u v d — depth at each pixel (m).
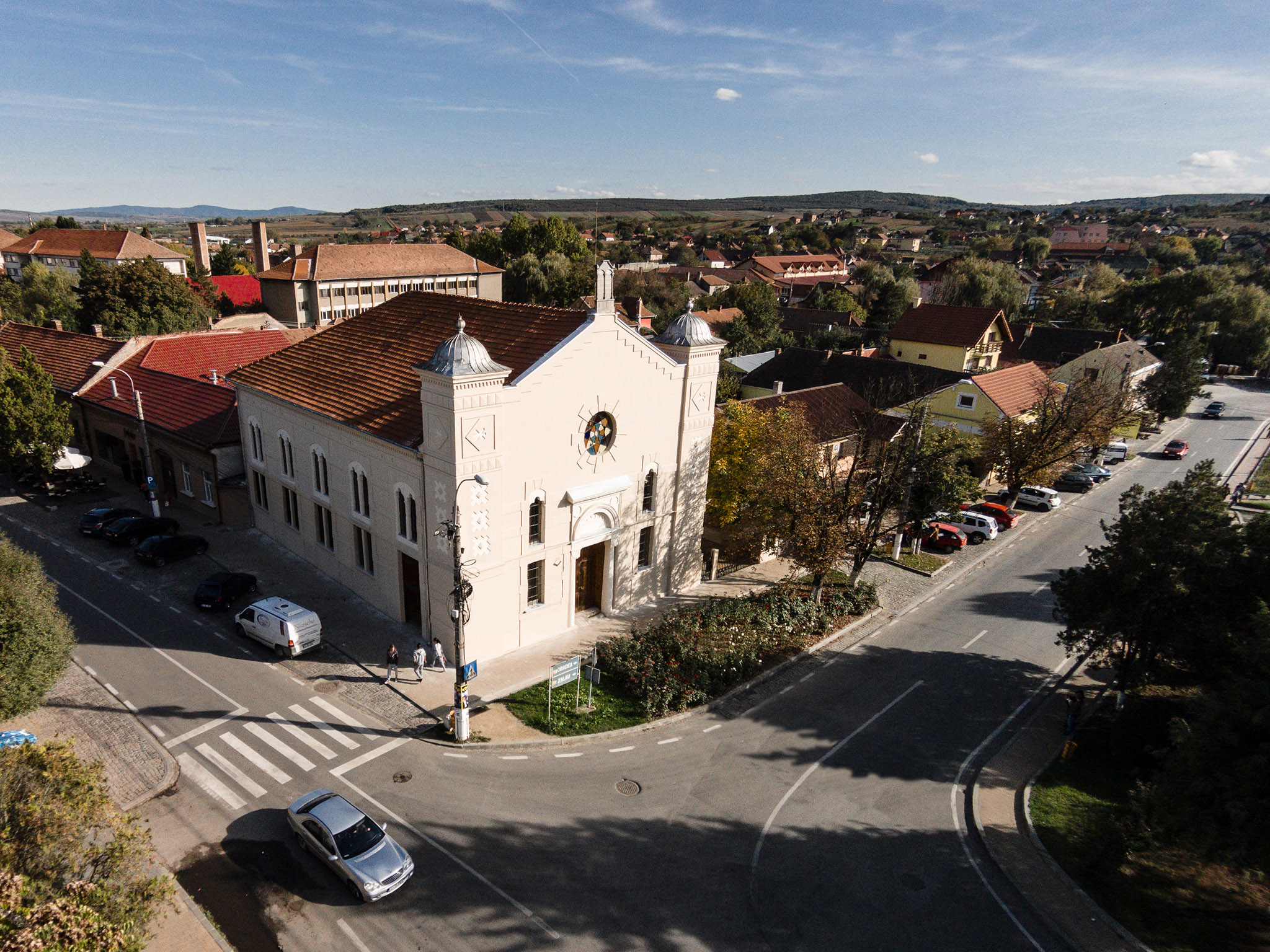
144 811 19.94
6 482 44.47
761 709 26.59
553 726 24.47
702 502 35.03
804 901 18.20
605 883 18.39
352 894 17.66
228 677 26.23
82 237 120.44
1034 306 124.56
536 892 18.00
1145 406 66.50
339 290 98.81
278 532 37.06
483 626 27.61
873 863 19.66
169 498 42.41
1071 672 30.34
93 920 11.88
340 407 30.66
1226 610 23.86
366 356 33.28
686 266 188.38
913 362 72.00
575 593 31.41
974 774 23.72
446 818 20.28
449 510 25.73
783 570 38.56
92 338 51.66
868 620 33.94
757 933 17.19
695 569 35.91
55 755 14.34
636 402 30.42
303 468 33.38
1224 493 25.05
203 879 17.84
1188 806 17.44
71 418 47.94
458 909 17.38
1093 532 46.53
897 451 33.69
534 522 28.59
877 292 106.62
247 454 37.50
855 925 17.61
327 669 27.08
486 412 25.12
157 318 71.44
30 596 19.78
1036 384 59.16
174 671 26.42
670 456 32.81
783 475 31.88
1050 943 17.44
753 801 21.75
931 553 42.38
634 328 29.14
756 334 93.94
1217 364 104.50
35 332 55.31
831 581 37.59
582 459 29.17
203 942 16.05
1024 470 47.03
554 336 28.05
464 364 24.08
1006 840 20.67
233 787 21.05
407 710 25.06
